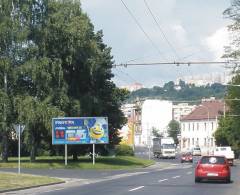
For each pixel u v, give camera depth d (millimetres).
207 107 154625
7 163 56688
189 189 28453
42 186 31469
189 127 159875
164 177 41125
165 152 109250
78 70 63938
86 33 60094
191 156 88250
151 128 183875
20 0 58344
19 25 57531
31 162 60000
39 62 57562
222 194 25422
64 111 60250
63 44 59719
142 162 74375
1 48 58031
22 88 60031
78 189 28594
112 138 71688
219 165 34562
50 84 58438
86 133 59750
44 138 63750
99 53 63219
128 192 26078
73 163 60094
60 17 59562
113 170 55625
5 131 58156
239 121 98938
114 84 70500
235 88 93562
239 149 106750
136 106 140750
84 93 65438
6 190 27391
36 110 56625
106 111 69875
